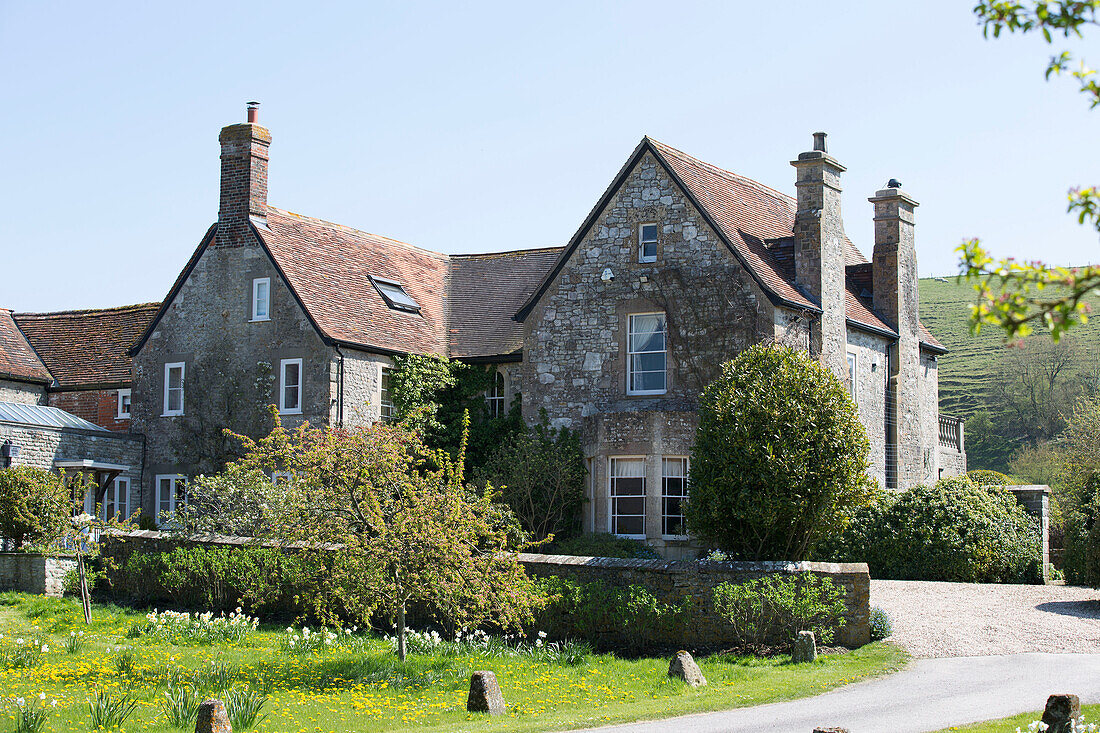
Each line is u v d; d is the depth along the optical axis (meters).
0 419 24.81
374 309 28.42
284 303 27.05
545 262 31.41
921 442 30.12
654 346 25.30
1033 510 26.17
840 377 25.84
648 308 25.19
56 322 34.75
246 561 20.64
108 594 22.42
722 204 26.16
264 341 27.20
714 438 19.19
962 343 79.31
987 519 23.73
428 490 15.82
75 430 26.55
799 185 25.89
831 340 25.61
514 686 14.44
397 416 26.67
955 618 18.19
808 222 25.67
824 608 16.45
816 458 18.66
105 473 26.77
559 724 12.02
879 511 24.11
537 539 24.34
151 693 13.73
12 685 14.05
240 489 22.48
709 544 23.06
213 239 28.36
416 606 19.05
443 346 29.23
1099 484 23.97
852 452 18.97
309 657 16.47
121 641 17.77
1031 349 66.19
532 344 26.53
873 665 15.16
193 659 16.28
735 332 24.08
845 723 11.62
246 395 27.25
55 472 25.91
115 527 22.23
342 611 19.55
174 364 28.52
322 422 26.03
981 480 34.16
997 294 5.74
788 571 16.98
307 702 13.37
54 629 18.58
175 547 22.08
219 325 27.92
